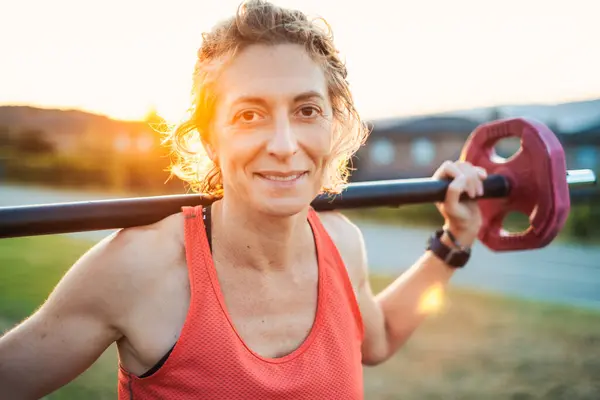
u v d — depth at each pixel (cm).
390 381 376
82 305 111
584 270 964
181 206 125
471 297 686
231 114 109
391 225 1752
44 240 1077
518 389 363
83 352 113
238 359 110
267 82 107
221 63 111
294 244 123
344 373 121
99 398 322
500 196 176
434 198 164
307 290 124
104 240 118
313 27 112
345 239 144
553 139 170
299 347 118
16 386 110
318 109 111
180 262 116
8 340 111
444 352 441
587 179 186
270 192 108
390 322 161
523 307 629
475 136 188
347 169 150
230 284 117
